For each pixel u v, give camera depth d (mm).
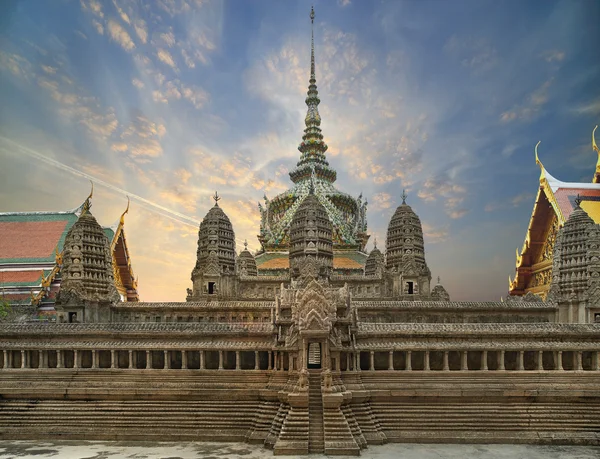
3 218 107875
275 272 96938
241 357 52438
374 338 51406
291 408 44094
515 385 48750
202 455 40875
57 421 48062
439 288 91500
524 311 64375
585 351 51562
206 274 76750
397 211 83125
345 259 99625
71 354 53594
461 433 45562
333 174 121312
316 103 125875
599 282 61312
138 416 48062
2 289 94875
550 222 104688
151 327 53812
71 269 63906
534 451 42250
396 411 47344
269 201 116750
